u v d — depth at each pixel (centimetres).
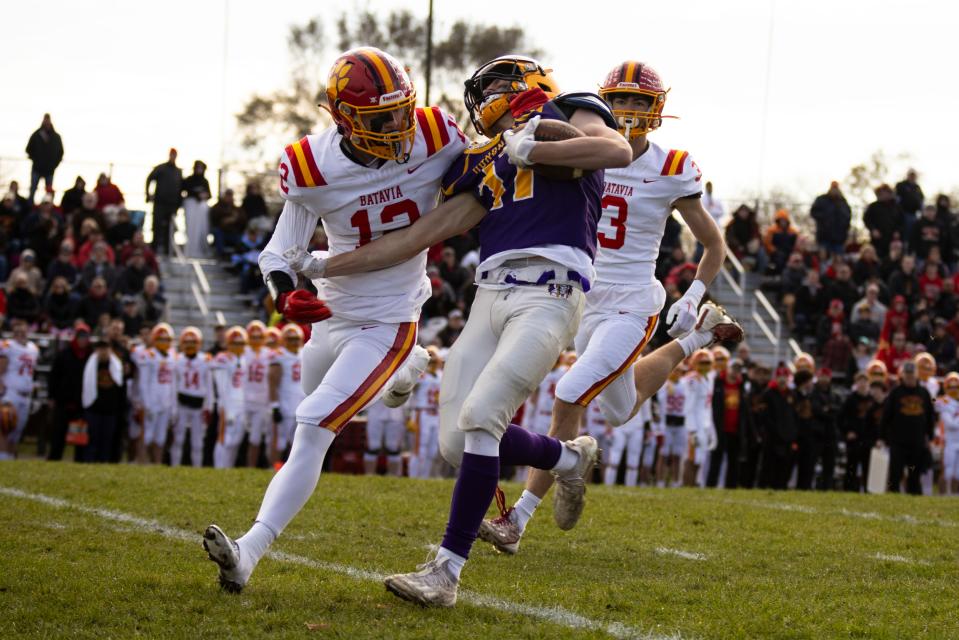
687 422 3012
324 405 938
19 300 3291
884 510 1762
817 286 4041
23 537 1172
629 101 1259
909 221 4244
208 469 1984
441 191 991
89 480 1692
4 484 1625
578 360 1234
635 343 1249
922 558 1241
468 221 957
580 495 1113
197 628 814
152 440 2914
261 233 3997
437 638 798
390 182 953
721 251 1299
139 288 3472
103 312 3269
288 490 928
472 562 1134
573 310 937
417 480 1902
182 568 1031
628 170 1267
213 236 4103
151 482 1688
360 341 973
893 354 3684
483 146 950
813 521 1524
